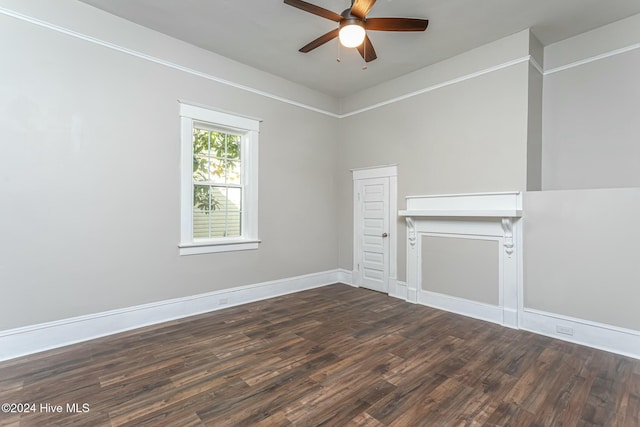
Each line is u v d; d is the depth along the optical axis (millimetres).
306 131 4871
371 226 4867
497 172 3488
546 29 3318
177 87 3553
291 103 4660
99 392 2123
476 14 3059
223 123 3916
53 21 2791
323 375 2348
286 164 4621
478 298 3615
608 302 2787
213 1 2900
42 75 2748
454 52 3771
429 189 4105
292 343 2910
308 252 4926
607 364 2521
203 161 3891
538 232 3186
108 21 3084
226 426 1799
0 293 2572
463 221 3736
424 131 4172
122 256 3191
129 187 3230
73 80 2898
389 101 4594
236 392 2129
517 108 3354
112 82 3119
